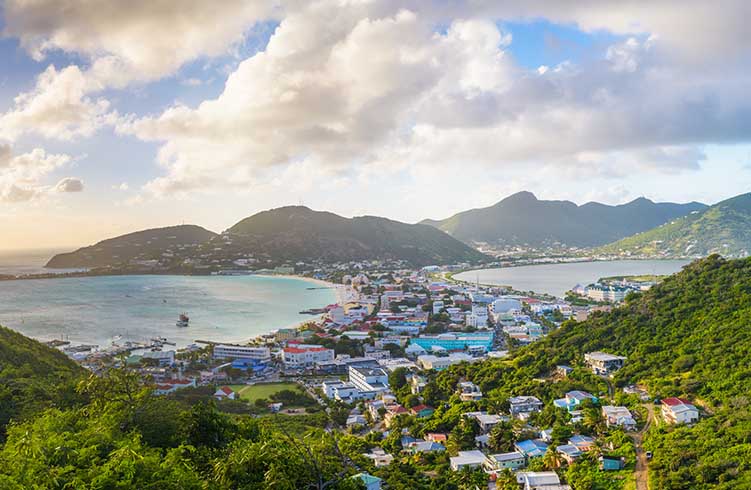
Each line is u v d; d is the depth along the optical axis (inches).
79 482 1668.3
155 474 1774.1
